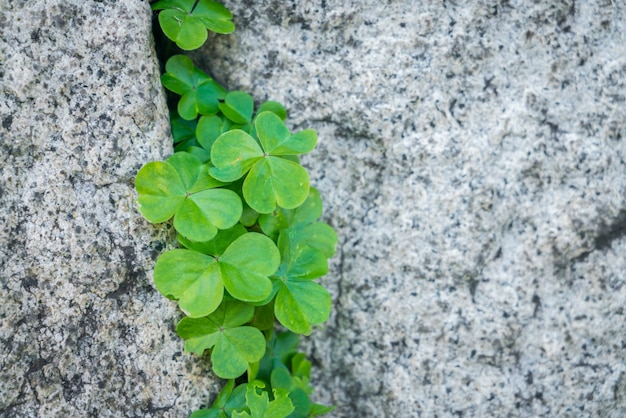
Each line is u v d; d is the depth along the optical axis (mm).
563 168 440
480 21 435
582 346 451
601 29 440
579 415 456
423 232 444
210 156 430
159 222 404
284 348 460
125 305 408
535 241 444
